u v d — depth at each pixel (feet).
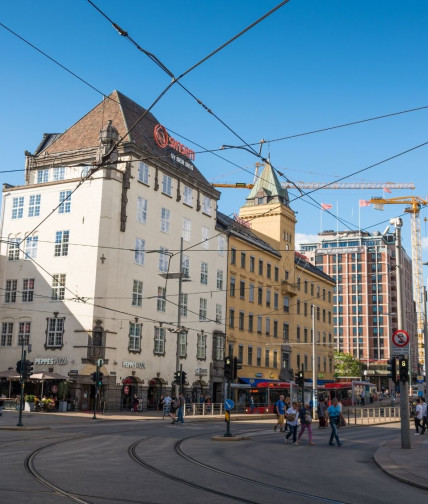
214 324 203.00
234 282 216.95
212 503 36.68
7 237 177.68
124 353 164.25
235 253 219.41
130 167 170.81
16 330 170.19
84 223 165.48
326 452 72.23
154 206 180.65
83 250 164.25
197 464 55.47
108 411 156.35
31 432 88.22
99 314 159.63
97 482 42.91
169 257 185.16
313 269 287.07
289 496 40.34
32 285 170.71
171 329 172.55
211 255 205.16
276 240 251.39
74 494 37.78
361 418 156.97
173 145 193.06
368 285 509.35
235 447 74.18
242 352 217.77
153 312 176.14
